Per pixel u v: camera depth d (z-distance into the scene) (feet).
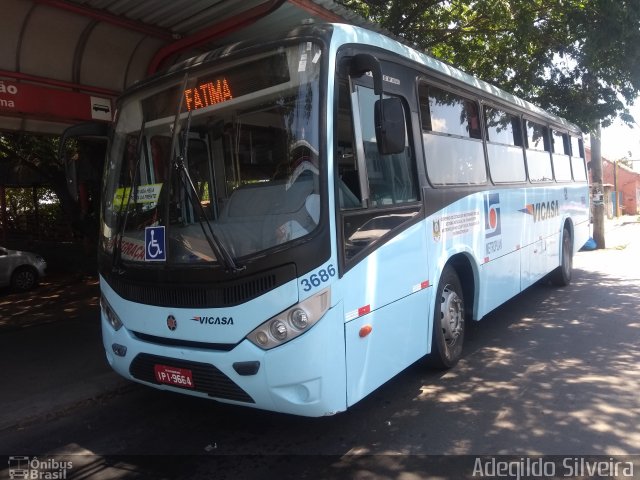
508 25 35.78
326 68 12.33
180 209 13.37
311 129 12.21
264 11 20.67
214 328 12.23
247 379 11.87
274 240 11.89
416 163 15.85
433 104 17.53
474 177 20.27
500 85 42.32
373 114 14.16
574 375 18.30
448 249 17.44
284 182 12.44
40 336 24.95
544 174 29.58
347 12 22.00
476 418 15.01
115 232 14.89
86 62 24.50
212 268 12.16
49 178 39.06
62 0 20.94
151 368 13.60
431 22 38.96
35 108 22.84
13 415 15.90
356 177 13.10
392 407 15.88
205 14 22.80
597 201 59.52
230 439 14.24
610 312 27.55
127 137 15.49
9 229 63.31
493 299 21.39
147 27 23.81
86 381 18.70
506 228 22.99
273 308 11.58
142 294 13.57
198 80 14.03
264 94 13.03
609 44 30.07
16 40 21.89
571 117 39.65
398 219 14.55
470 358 20.33
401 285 14.53
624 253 54.49
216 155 13.60
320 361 11.58
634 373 18.40
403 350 14.73
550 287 34.88
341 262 12.04
